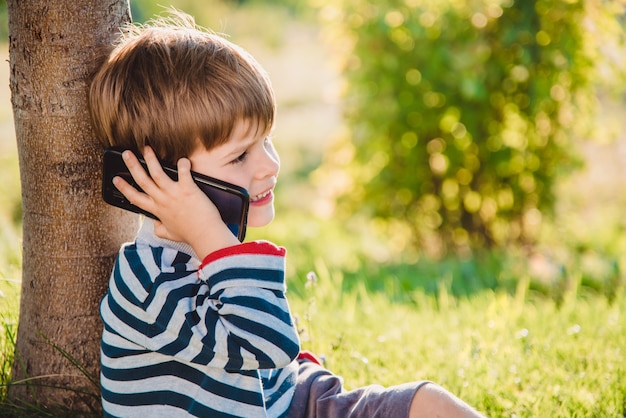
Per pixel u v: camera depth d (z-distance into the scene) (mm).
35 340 1999
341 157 5969
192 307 1530
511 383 2438
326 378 1778
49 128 1840
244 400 1591
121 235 1987
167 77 1565
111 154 1624
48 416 1972
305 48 15789
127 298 1562
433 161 5652
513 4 5051
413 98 5441
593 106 5512
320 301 3186
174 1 16547
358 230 6562
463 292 4281
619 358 2580
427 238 5930
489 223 5766
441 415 1617
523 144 5492
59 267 1939
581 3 4961
